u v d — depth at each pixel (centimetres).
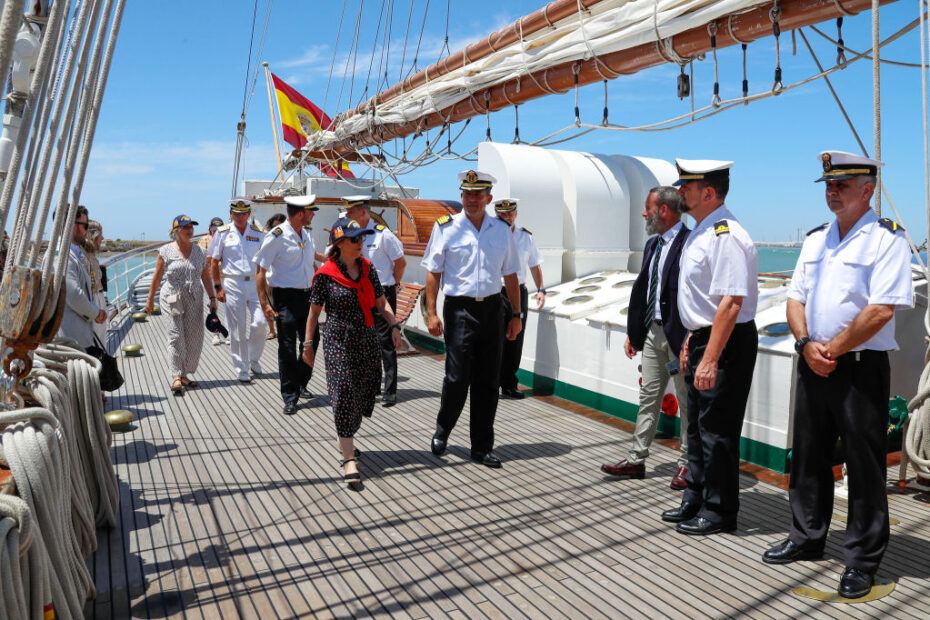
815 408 314
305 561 329
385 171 980
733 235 332
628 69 577
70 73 206
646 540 352
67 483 261
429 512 388
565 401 635
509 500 406
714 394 351
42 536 220
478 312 464
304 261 600
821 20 443
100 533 358
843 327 297
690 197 354
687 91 544
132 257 1160
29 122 197
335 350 434
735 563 326
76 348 374
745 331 348
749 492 420
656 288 423
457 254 463
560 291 702
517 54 666
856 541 297
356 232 429
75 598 231
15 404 240
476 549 342
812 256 317
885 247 287
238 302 699
